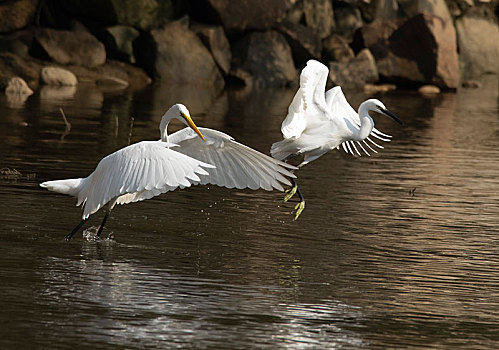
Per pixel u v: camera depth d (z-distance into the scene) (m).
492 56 47.19
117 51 36.41
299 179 16.78
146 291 9.09
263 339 7.88
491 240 12.38
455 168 19.03
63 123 22.78
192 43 37.41
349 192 15.63
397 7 44.12
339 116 14.22
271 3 38.88
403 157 20.45
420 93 39.59
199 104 30.08
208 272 9.98
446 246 11.89
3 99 27.19
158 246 11.07
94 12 36.16
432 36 40.69
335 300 9.20
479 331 8.48
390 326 8.48
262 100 33.16
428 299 9.45
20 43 33.41
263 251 11.12
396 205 14.61
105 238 11.30
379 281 10.02
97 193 9.86
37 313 8.20
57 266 9.81
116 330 7.89
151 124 23.88
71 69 34.28
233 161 10.41
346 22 42.72
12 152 17.72
